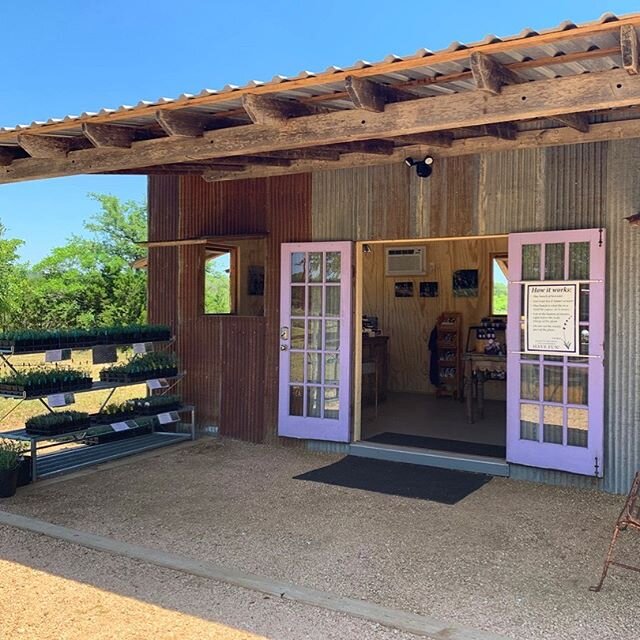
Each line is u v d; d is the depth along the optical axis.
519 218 5.27
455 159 5.57
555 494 4.89
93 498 4.86
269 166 5.86
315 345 6.32
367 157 5.49
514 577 3.43
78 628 2.87
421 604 3.11
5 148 5.04
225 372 6.88
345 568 3.54
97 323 18.48
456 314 9.12
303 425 6.35
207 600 3.15
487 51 2.98
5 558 3.70
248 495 4.91
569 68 3.23
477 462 5.51
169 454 6.22
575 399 5.04
